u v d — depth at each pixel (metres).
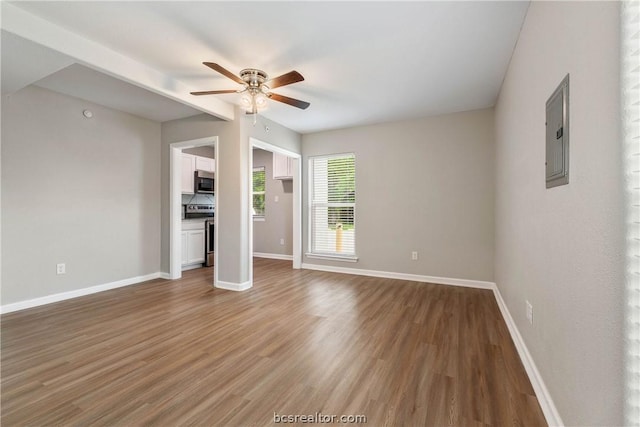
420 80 2.94
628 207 0.81
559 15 1.35
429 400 1.58
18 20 1.87
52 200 3.29
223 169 3.85
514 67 2.36
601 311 0.96
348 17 1.96
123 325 2.61
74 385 1.72
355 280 4.27
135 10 1.89
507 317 2.62
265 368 1.90
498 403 1.55
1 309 2.89
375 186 4.50
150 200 4.36
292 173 5.34
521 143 2.12
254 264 5.56
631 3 0.78
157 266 4.46
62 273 3.37
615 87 0.87
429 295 3.51
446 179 4.02
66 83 3.07
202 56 2.48
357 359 2.01
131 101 3.58
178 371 1.87
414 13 1.92
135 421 1.43
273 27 2.07
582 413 1.10
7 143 2.94
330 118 4.21
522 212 2.09
